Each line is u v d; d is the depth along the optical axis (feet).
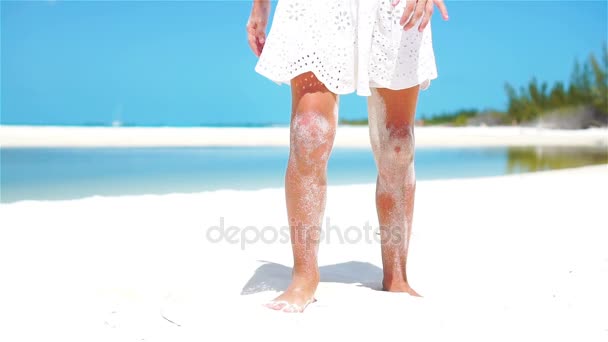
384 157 8.13
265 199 18.94
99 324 6.93
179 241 12.09
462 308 7.06
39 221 14.15
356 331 6.21
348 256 11.26
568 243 11.89
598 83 152.05
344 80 7.25
